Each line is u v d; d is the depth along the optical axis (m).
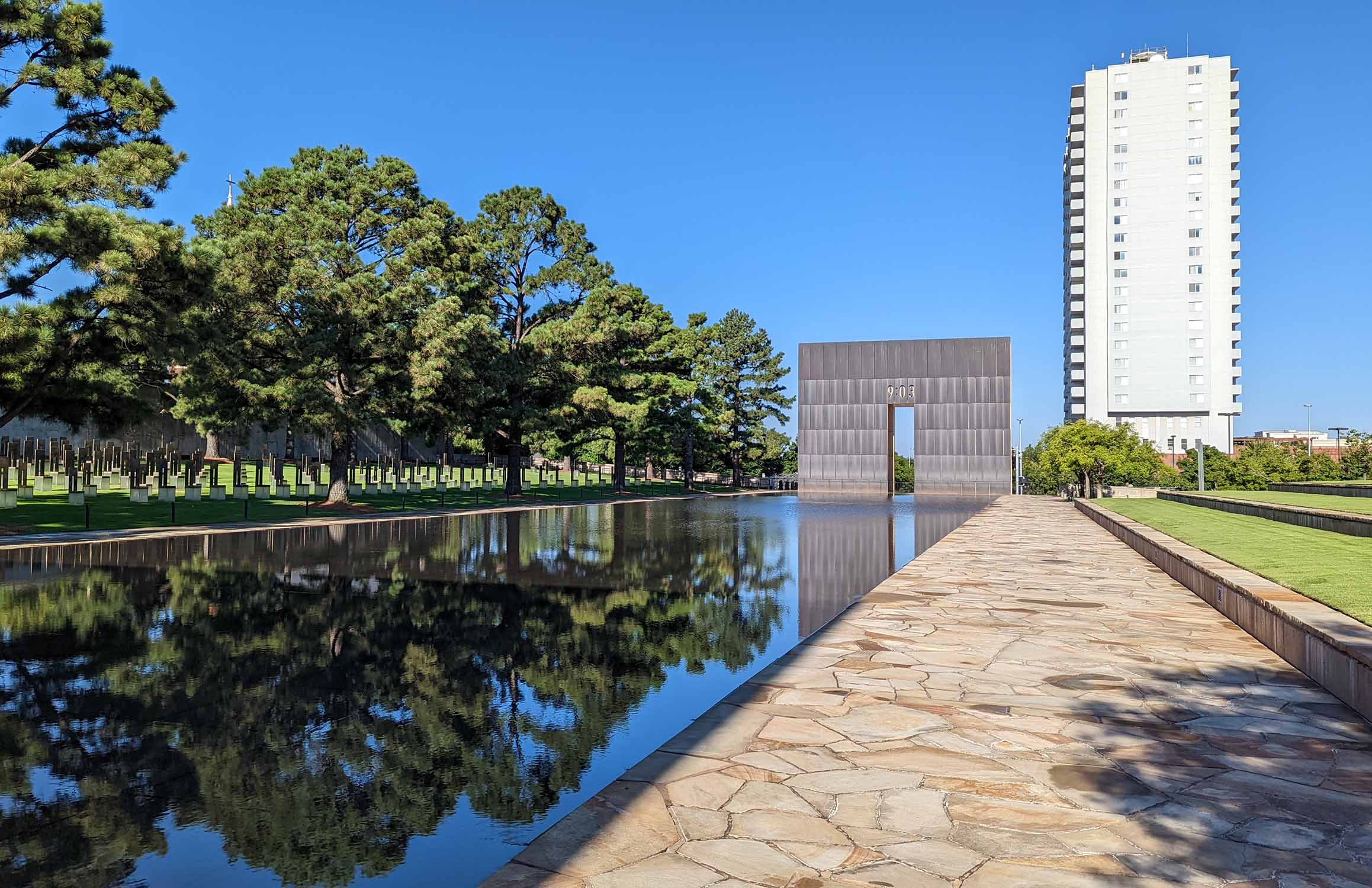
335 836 4.52
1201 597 11.43
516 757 5.79
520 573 16.27
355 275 34.81
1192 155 123.25
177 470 39.38
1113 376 125.44
